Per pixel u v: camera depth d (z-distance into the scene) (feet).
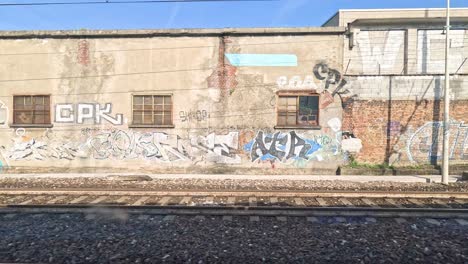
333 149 51.49
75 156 52.60
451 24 54.03
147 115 52.47
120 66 52.37
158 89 52.16
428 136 51.34
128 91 52.31
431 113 51.21
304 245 19.94
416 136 51.42
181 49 51.98
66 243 20.18
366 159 51.57
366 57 54.60
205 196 32.81
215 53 51.80
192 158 52.01
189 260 17.98
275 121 51.60
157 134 52.16
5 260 17.93
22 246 19.69
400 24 54.34
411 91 51.44
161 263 17.72
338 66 51.42
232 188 37.24
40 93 52.75
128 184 39.58
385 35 54.54
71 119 52.70
